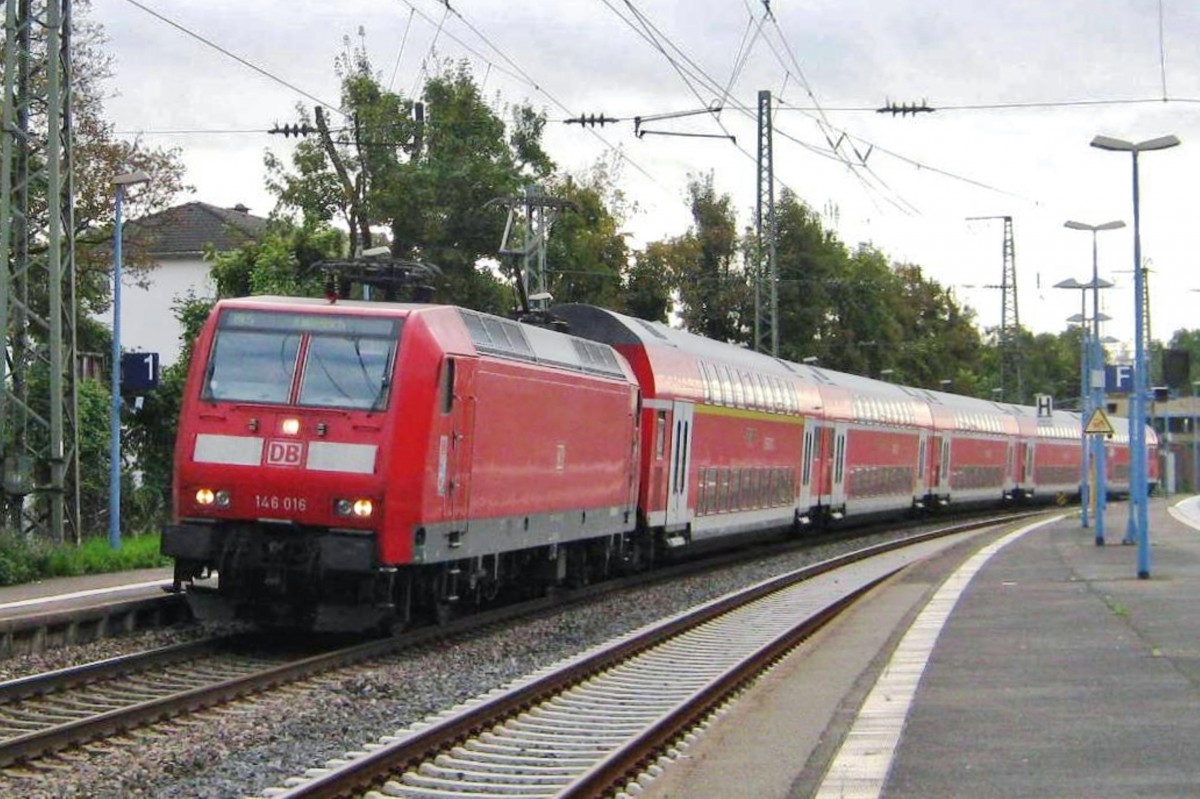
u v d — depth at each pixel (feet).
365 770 38.81
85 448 137.49
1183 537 138.00
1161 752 38.60
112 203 149.28
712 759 41.29
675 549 107.24
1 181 89.04
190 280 225.76
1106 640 61.82
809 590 98.43
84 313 167.63
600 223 209.46
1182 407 402.52
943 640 63.36
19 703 49.60
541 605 83.87
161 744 44.14
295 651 64.44
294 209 166.30
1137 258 100.53
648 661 65.51
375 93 165.89
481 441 69.31
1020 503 241.96
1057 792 34.24
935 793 34.42
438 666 61.26
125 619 68.64
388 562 61.36
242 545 62.44
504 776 40.68
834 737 42.11
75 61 148.05
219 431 62.90
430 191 160.15
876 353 285.64
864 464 163.43
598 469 87.86
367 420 61.93
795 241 255.70
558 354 81.00
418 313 64.23
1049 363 474.49
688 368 107.34
